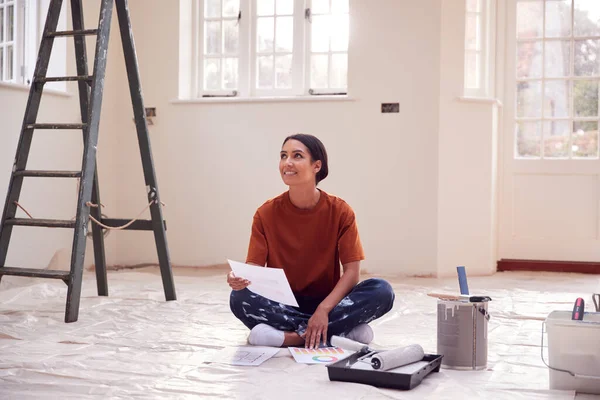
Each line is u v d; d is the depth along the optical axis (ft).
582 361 6.63
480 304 7.57
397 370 6.97
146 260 17.98
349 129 16.90
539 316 10.98
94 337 9.34
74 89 16.46
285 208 8.80
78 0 12.74
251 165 17.51
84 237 10.80
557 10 17.51
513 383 7.02
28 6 16.02
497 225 17.76
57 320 10.57
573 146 17.53
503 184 17.84
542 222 17.66
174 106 17.89
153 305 12.00
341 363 7.22
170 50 17.89
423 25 16.43
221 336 9.40
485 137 16.66
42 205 15.53
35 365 7.68
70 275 10.57
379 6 16.67
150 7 17.95
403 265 16.60
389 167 16.67
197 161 17.80
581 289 14.35
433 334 9.70
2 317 10.66
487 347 8.22
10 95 14.60
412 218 16.53
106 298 12.68
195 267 17.79
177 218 17.90
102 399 6.52
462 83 16.48
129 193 18.06
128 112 17.99
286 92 18.12
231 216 17.63
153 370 7.57
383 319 10.83
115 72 17.99
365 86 16.78
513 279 16.01
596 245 17.31
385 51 16.65
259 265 8.86
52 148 15.85
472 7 17.49
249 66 18.26
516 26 17.69
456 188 16.51
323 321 8.31
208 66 18.51
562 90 17.54
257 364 7.68
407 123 16.55
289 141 8.54
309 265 8.83
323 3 17.92
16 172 11.46
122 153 18.06
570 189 17.48
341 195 16.97
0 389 6.82
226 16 18.42
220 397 6.54
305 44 18.01
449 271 16.48
